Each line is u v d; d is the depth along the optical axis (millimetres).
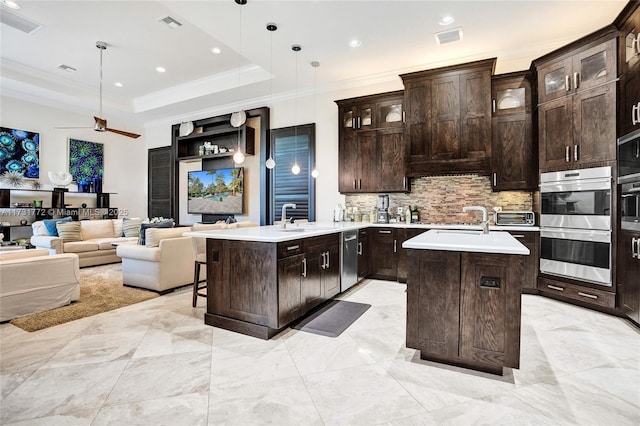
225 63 5371
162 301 3744
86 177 7016
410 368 2188
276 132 6082
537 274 3924
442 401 1818
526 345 2547
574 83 3475
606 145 3221
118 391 1919
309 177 5707
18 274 3148
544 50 4234
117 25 4230
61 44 4719
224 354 2404
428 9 3441
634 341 2615
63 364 2250
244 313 2805
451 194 4836
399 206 5133
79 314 3268
